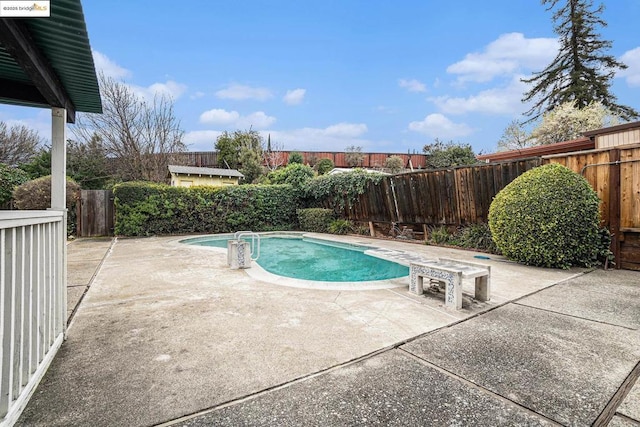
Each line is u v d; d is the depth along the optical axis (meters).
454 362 2.48
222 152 24.08
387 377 2.27
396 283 4.96
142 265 6.34
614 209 5.82
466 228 8.61
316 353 2.63
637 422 1.79
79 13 1.96
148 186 11.43
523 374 2.30
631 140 7.60
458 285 3.69
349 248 9.58
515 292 4.38
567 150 9.86
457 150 24.05
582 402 1.98
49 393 2.07
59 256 2.80
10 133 18.08
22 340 1.89
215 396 2.05
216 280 5.14
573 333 3.02
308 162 24.09
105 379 2.25
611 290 4.45
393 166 23.20
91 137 17.11
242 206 13.08
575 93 16.45
